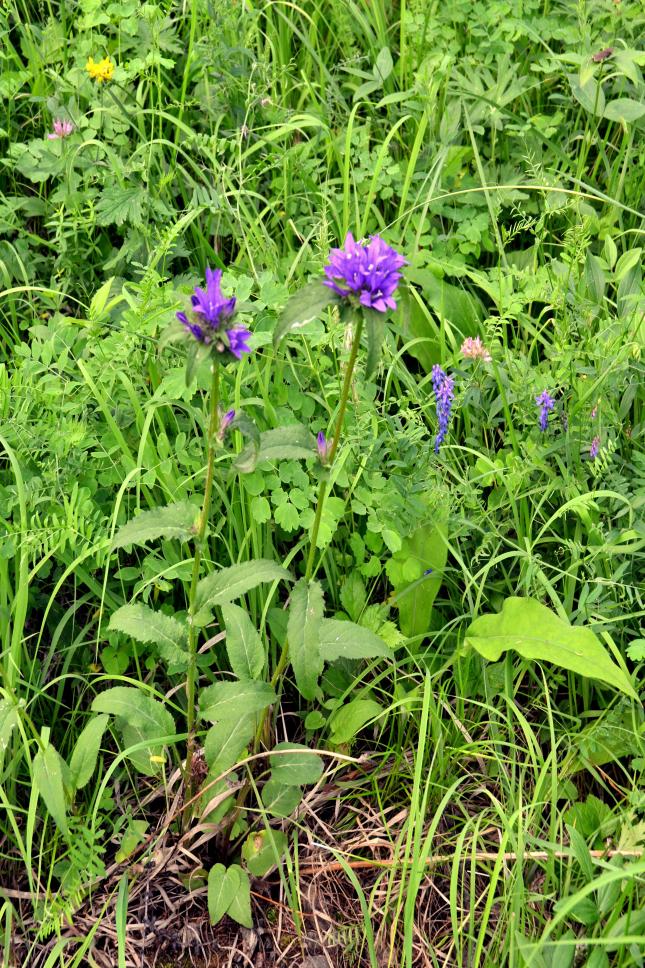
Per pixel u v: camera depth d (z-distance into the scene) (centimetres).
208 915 86
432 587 96
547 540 97
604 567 96
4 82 121
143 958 84
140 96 118
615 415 102
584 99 121
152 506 95
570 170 124
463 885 88
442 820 91
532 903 85
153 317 96
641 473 99
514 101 132
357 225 111
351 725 89
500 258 115
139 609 80
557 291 105
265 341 94
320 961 84
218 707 80
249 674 83
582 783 94
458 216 119
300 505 93
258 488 93
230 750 83
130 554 97
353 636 82
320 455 73
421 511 94
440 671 91
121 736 92
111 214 107
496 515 100
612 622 95
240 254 110
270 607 95
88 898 86
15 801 88
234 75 122
